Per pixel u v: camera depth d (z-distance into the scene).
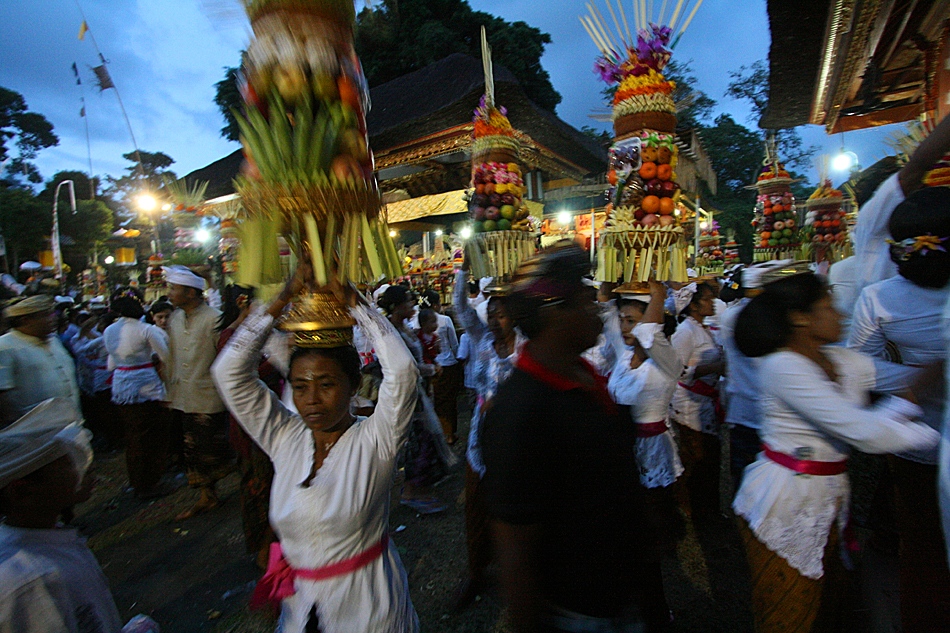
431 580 3.25
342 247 1.44
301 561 1.62
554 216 10.02
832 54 4.54
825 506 1.88
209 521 4.23
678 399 3.65
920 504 2.05
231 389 1.63
